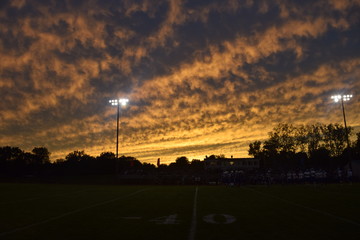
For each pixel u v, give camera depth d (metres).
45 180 45.91
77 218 9.12
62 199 15.52
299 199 14.92
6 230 7.36
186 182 39.91
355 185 28.69
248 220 8.69
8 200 15.01
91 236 6.71
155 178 41.31
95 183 42.41
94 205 12.62
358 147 64.12
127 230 7.31
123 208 11.54
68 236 6.72
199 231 7.18
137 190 24.11
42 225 7.98
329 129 62.56
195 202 13.76
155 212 10.40
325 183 29.50
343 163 62.00
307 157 64.06
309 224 8.05
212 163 66.38
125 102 39.25
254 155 86.88
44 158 89.44
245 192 20.89
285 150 64.62
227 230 7.29
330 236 6.69
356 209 10.97
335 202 13.35
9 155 80.69
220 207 11.77
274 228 7.52
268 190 22.89
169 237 6.59
